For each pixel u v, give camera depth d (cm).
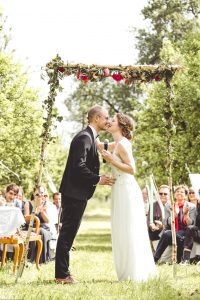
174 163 2377
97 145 869
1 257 1144
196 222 1181
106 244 2194
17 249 940
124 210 836
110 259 1331
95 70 876
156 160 2423
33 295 680
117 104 3822
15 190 1170
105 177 816
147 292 716
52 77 866
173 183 2402
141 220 845
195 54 2569
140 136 2527
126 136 855
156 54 3403
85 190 802
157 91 2423
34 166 2500
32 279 856
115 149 848
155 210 1309
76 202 797
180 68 921
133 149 2709
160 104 2403
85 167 790
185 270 988
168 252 1195
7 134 2314
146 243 843
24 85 2417
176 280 838
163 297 684
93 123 828
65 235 800
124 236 830
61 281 796
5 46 2372
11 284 786
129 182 844
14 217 984
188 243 1164
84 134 808
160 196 1305
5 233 973
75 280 809
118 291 723
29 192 2558
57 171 3366
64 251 799
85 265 1144
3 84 2380
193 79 2411
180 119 2392
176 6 3347
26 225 1180
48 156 2883
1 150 2377
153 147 2455
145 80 904
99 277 907
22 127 2398
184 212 1232
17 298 659
